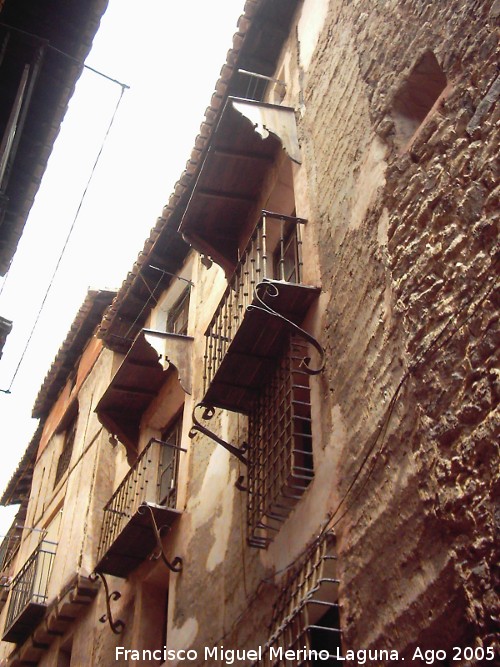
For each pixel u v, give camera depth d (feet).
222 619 28.73
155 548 37.68
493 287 16.72
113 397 45.32
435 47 22.36
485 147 18.42
